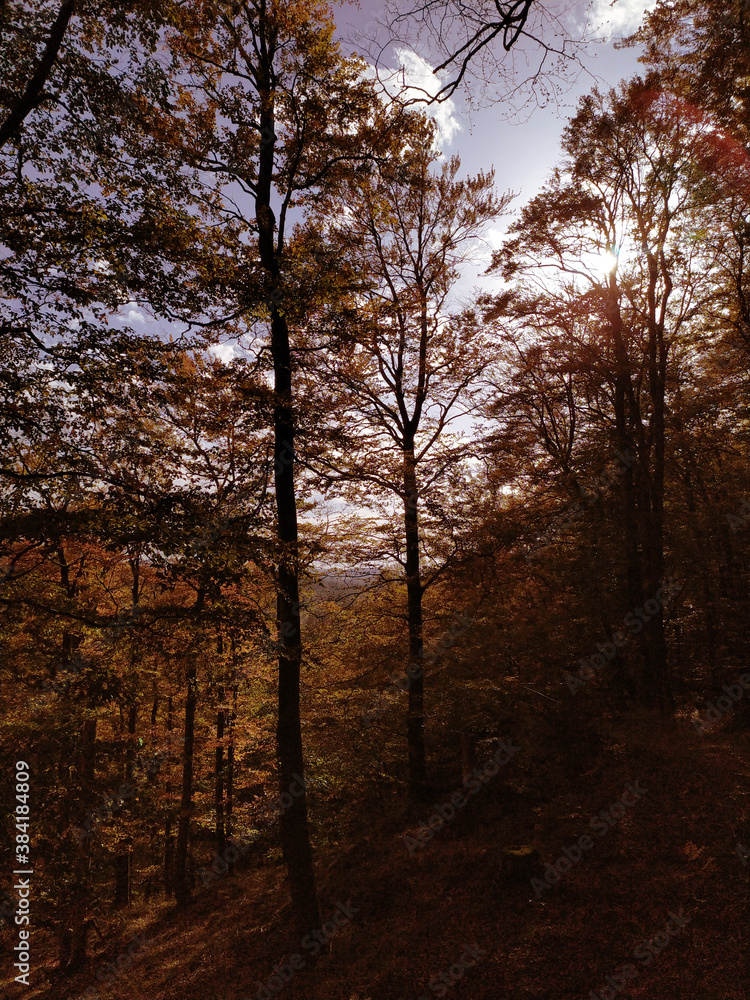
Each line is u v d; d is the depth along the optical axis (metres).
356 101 10.85
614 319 17.78
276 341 11.70
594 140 16.86
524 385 18.88
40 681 14.16
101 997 12.75
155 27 8.60
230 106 10.82
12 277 8.30
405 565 16.33
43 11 7.91
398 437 16.80
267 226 11.22
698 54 12.37
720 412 18.88
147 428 11.49
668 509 21.12
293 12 10.65
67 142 8.46
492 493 16.84
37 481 9.37
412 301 15.12
